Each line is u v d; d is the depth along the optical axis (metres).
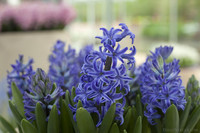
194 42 9.23
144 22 11.84
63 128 0.62
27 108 0.61
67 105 0.62
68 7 3.60
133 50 0.58
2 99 0.98
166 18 11.74
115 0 9.83
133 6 12.57
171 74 0.62
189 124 0.64
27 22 3.18
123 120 0.59
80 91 0.58
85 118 0.57
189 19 11.53
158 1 12.19
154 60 0.63
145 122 0.64
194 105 0.66
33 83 0.62
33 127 0.60
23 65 0.73
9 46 2.91
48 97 0.61
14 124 0.86
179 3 11.38
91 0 9.88
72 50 0.80
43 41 3.08
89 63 0.59
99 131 0.59
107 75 0.57
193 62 4.83
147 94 0.62
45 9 3.37
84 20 10.21
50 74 0.74
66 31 3.56
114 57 0.57
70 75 0.73
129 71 0.70
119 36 0.58
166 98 0.61
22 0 4.52
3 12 3.11
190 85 0.67
